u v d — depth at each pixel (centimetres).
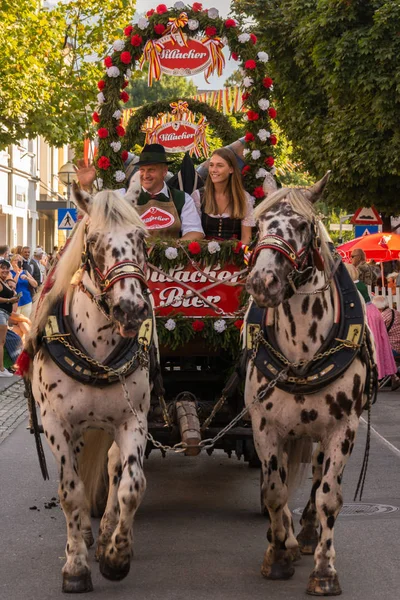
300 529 675
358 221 2030
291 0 2305
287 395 542
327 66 1938
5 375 1700
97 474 638
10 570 575
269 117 799
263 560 577
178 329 696
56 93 2297
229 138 984
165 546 625
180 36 802
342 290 559
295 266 502
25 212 3900
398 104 1912
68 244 576
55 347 545
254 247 534
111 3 2348
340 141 2044
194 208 748
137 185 575
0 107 2150
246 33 796
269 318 555
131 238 502
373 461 934
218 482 834
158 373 619
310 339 536
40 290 609
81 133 2339
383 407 1355
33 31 2223
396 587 536
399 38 1830
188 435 602
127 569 536
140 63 812
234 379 623
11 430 1117
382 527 669
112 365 539
